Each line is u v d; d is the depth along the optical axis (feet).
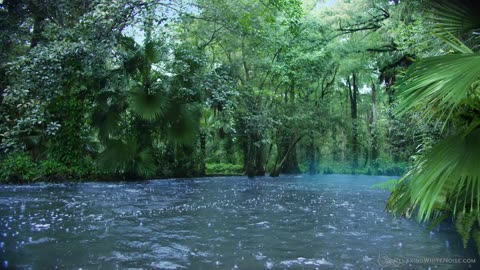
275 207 25.77
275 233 16.79
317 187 44.24
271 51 64.34
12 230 16.56
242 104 59.98
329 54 67.21
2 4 40.86
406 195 8.79
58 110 41.88
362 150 80.28
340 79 84.48
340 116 77.82
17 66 34.01
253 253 13.14
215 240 15.26
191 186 43.01
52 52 34.68
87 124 44.62
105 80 42.45
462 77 6.69
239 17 48.98
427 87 7.21
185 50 46.73
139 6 38.29
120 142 42.45
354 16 58.59
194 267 11.42
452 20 10.14
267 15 50.93
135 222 19.31
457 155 6.84
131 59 42.78
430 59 7.46
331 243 14.84
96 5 36.45
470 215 8.36
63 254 12.71
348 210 24.45
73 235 15.83
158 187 40.52
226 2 47.70
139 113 41.16
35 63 33.73
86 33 37.42
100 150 47.44
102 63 39.22
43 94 35.37
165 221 19.71
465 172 6.57
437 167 6.93
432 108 8.61
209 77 46.80
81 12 42.45
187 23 50.55
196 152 59.88
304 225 18.86
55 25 38.22
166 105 42.16
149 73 43.96
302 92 75.77
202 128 60.23
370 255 12.93
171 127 43.32
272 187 43.45
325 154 81.61
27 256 12.35
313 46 65.46
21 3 40.88
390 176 70.74
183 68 44.91
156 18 40.16
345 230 17.60
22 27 41.98
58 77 35.86
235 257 12.61
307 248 13.97
